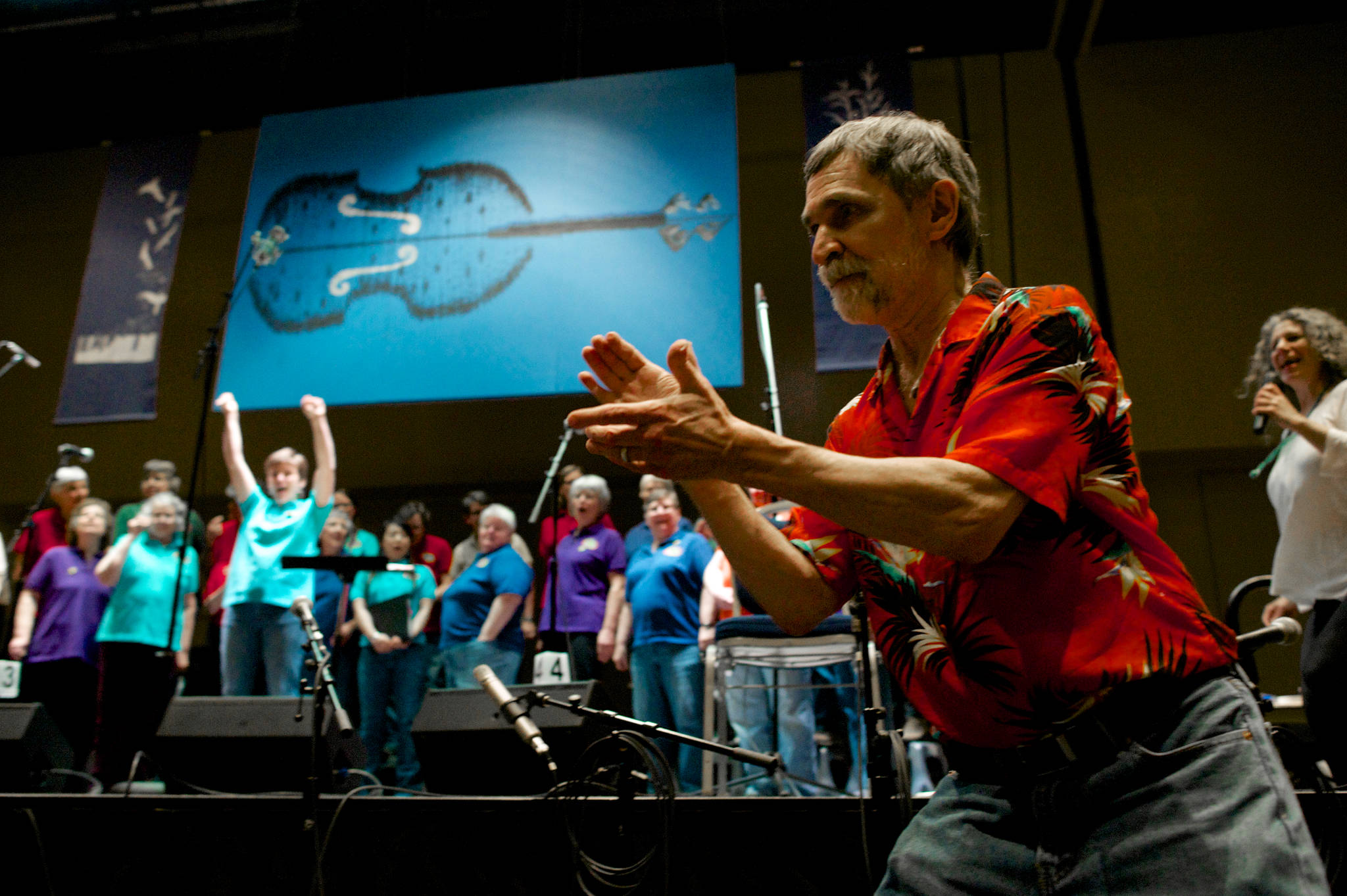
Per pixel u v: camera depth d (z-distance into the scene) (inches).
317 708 102.3
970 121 272.5
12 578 201.8
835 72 230.2
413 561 214.7
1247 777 33.9
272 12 281.9
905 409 44.9
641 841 89.6
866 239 43.9
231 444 172.6
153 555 173.0
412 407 299.1
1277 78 262.8
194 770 122.1
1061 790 36.9
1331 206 251.6
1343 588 99.5
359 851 96.1
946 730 42.1
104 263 244.2
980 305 41.9
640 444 35.3
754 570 45.3
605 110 232.4
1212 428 243.4
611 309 215.2
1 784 128.3
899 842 42.8
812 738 137.5
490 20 278.4
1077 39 265.9
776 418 127.3
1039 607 37.8
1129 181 261.7
